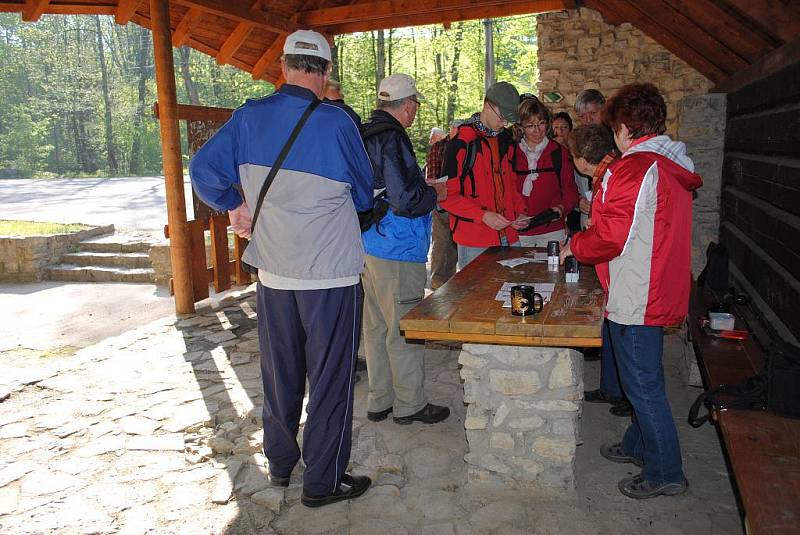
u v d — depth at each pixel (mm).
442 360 4738
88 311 8055
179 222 6066
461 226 4090
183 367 4691
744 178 4566
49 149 44594
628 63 8023
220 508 2865
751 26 3643
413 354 3566
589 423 3617
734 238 4832
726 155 5305
